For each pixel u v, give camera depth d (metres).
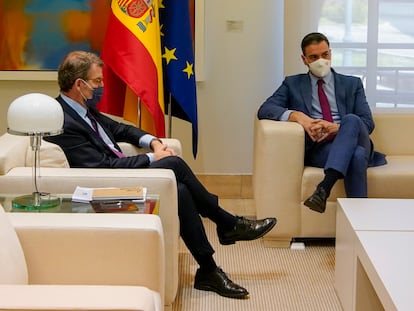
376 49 4.14
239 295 2.86
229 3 4.30
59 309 1.42
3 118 4.39
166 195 2.48
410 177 3.38
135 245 1.94
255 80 4.39
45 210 2.21
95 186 2.46
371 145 3.51
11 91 4.38
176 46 3.68
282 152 3.37
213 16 4.31
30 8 4.27
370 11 4.11
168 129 3.98
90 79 2.79
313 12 4.13
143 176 2.47
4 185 2.45
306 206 3.36
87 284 1.96
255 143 3.85
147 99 3.42
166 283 2.55
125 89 3.70
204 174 4.50
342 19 4.13
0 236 1.78
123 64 3.40
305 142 3.49
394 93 4.18
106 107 3.64
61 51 4.30
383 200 2.86
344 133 3.30
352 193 3.29
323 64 3.59
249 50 4.36
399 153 3.83
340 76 3.72
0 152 2.49
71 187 2.45
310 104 3.66
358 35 4.14
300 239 3.55
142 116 3.66
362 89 3.71
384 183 3.38
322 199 3.19
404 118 3.82
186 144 4.45
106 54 3.45
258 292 2.93
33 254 1.94
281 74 4.37
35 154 2.32
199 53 4.32
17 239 1.88
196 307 2.77
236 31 4.33
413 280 1.99
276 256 3.39
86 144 2.74
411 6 4.09
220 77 4.39
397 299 1.86
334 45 4.16
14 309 1.42
